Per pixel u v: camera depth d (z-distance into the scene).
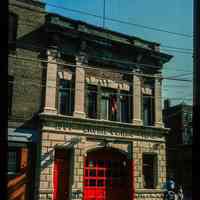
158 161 25.61
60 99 21.98
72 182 21.20
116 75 24.75
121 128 23.94
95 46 23.75
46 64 21.36
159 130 25.92
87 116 22.84
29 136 20.14
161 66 27.27
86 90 23.03
